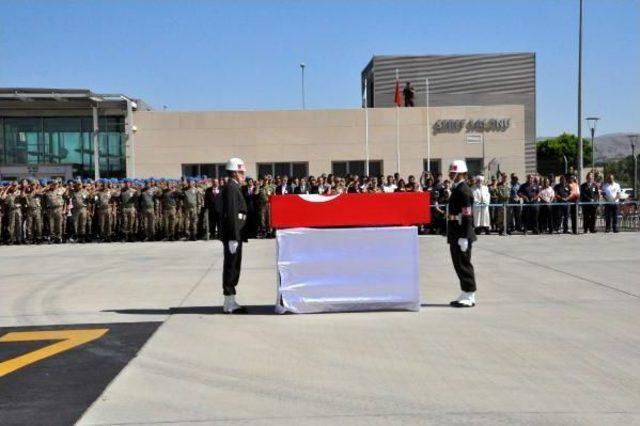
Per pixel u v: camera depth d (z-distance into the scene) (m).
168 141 32.69
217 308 9.41
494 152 33.50
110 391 5.76
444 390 5.67
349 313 8.92
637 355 6.68
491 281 11.47
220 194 9.04
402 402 5.38
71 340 7.61
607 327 7.90
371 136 33.19
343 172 33.41
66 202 20.45
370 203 8.96
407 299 8.98
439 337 7.52
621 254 15.05
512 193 20.70
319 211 8.91
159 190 20.44
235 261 8.98
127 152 31.27
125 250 17.72
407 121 33.22
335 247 8.95
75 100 28.31
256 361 6.64
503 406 5.24
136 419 5.07
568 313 8.73
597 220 22.52
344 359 6.67
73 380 6.09
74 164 30.78
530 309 9.04
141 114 32.50
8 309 9.62
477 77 39.22
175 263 14.61
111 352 7.06
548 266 13.20
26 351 7.16
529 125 39.41
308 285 8.92
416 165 33.31
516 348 6.99
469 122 33.38
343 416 5.08
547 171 58.88
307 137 33.19
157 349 7.14
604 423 4.84
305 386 5.83
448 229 9.40
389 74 39.03
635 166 31.05
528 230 21.22
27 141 30.55
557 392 5.56
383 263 8.99
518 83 39.28
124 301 10.09
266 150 33.09
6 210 19.94
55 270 13.75
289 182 21.58
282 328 8.08
